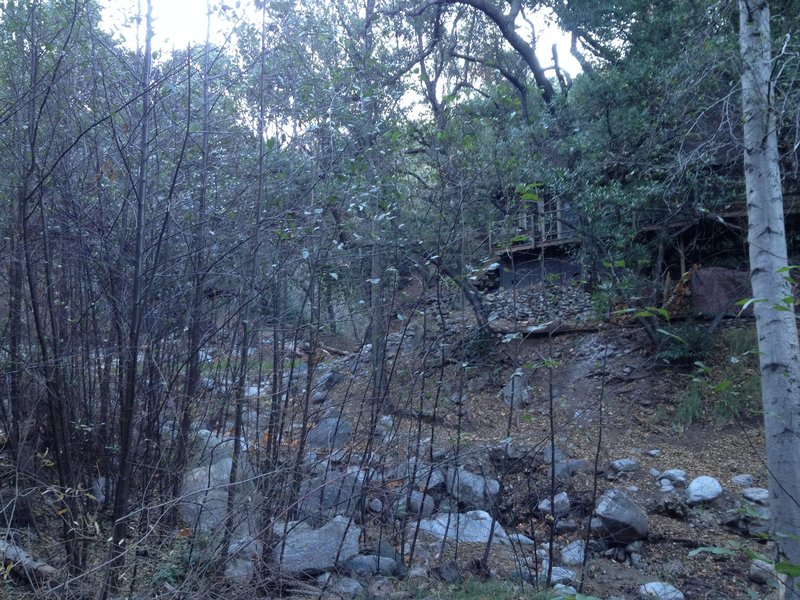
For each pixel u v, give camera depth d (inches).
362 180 262.1
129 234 223.0
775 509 205.8
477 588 239.9
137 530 206.1
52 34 233.1
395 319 330.6
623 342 461.7
